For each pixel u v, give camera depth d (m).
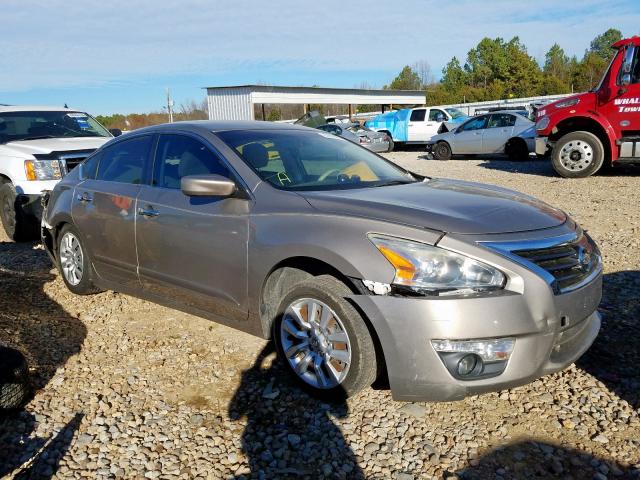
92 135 8.82
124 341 4.26
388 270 2.97
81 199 4.89
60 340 4.30
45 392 3.52
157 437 3.04
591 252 3.43
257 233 3.50
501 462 2.78
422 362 2.90
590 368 3.67
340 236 3.16
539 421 3.12
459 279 2.88
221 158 3.95
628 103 10.93
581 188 10.58
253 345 4.12
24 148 7.55
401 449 2.90
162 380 3.66
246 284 3.59
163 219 4.07
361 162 4.46
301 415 3.21
